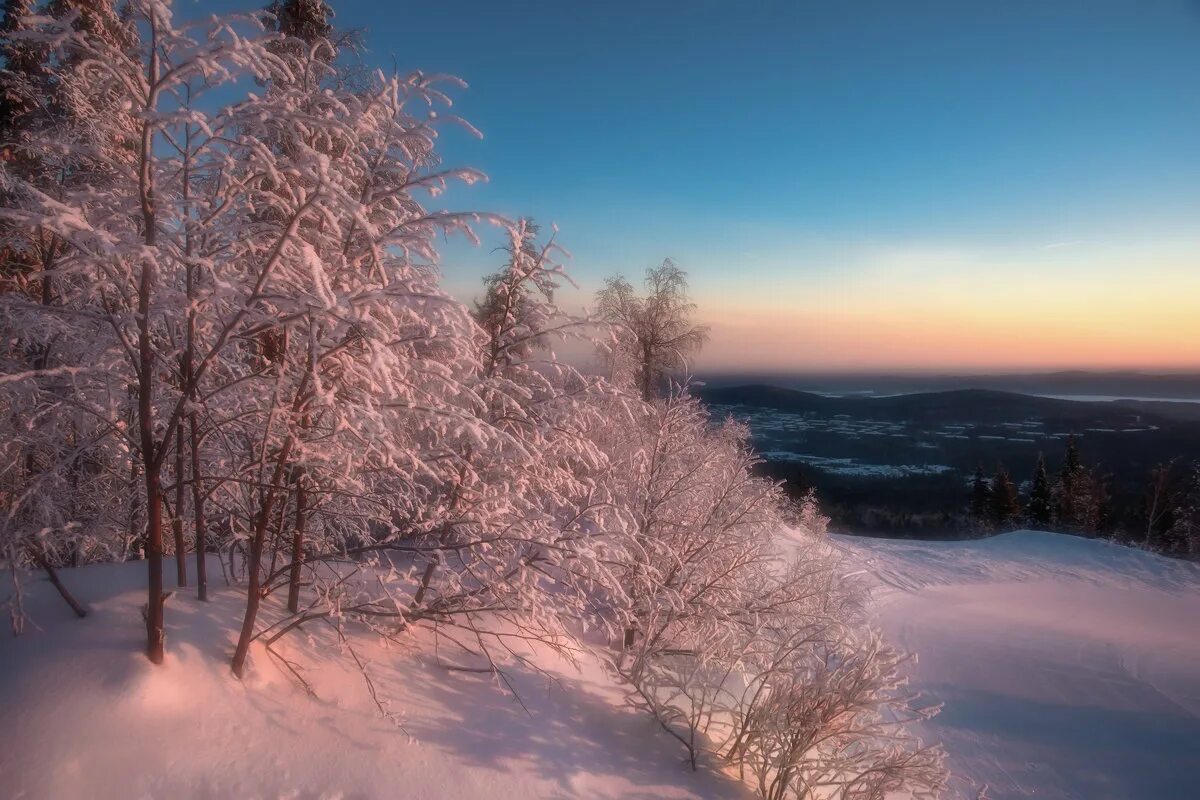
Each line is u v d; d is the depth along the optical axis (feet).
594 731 18.71
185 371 14.85
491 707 17.52
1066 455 160.04
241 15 12.09
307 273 15.19
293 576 18.13
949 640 51.72
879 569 78.38
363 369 14.58
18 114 24.00
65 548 19.93
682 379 28.89
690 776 18.28
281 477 15.15
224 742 13.02
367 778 13.55
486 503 18.76
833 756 19.52
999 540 100.07
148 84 12.41
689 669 22.48
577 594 22.67
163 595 13.80
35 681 12.71
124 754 11.87
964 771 30.12
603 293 76.02
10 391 14.07
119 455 18.03
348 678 16.35
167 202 12.88
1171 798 28.66
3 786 10.89
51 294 19.67
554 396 21.13
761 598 26.55
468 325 15.24
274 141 16.92
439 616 19.74
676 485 27.07
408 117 17.10
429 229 15.38
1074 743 33.65
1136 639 53.36
